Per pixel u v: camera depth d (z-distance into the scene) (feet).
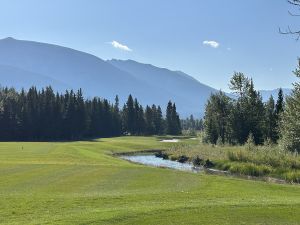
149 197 76.59
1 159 171.73
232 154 185.37
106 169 132.77
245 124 307.58
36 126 465.88
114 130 564.30
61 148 263.08
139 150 311.88
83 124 499.51
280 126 214.48
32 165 142.10
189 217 60.29
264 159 170.19
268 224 58.39
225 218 60.59
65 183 99.30
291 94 183.83
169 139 476.54
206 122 338.95
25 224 54.13
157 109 627.87
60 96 511.81
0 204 67.15
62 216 58.95
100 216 58.54
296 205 70.08
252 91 310.86
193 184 101.71
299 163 157.58
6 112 451.94
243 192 90.68
